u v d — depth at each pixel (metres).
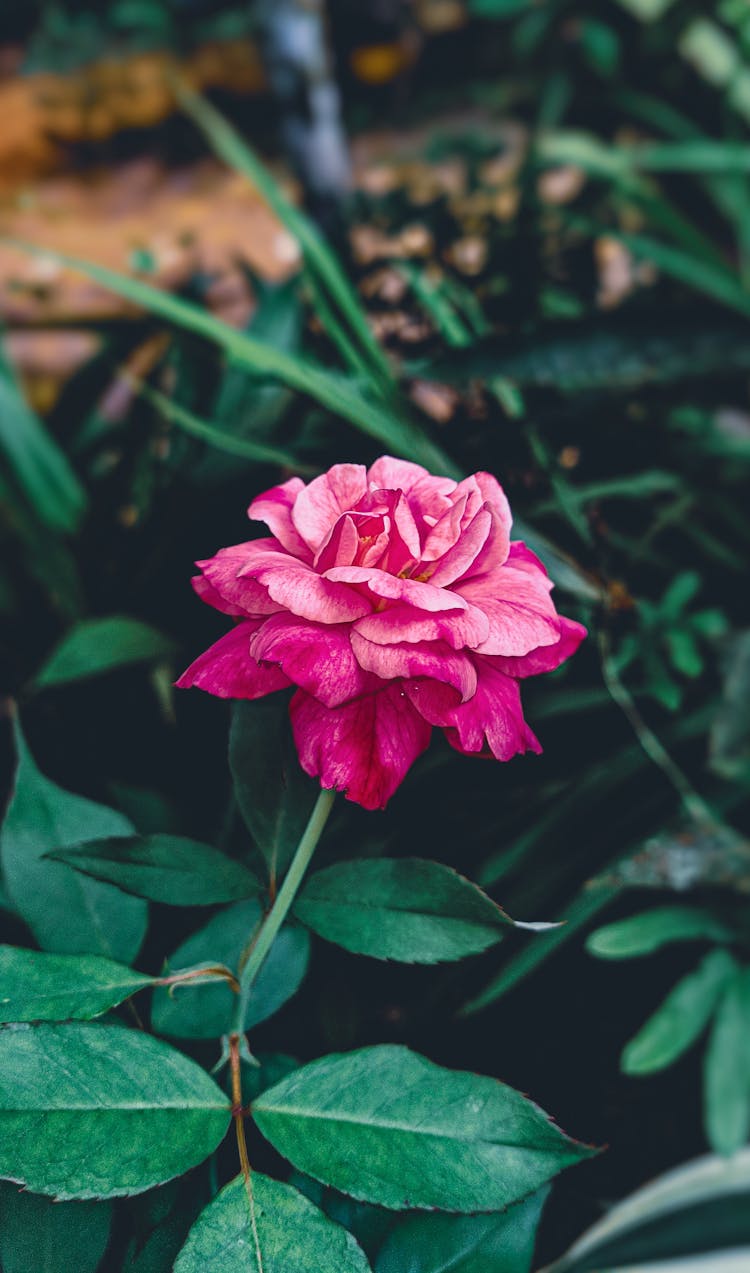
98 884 0.33
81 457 0.56
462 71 1.31
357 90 1.32
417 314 0.51
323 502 0.30
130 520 0.50
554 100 0.87
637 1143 0.40
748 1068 0.40
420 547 0.29
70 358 0.88
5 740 0.43
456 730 0.29
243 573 0.28
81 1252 0.30
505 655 0.28
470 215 0.61
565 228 0.60
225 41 1.43
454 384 0.44
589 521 0.44
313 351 0.51
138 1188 0.28
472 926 0.30
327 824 0.38
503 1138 0.28
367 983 0.39
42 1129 0.28
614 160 0.66
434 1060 0.38
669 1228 0.37
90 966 0.30
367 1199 0.28
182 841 0.31
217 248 1.02
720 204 0.71
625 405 0.53
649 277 0.67
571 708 0.40
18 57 1.58
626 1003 0.43
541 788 0.40
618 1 0.78
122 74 1.41
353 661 0.28
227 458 0.44
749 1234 0.36
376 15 1.33
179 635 0.43
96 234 1.15
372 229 0.61
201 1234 0.28
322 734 0.29
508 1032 0.41
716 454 0.54
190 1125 0.29
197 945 0.32
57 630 0.50
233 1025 0.30
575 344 0.44
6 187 1.32
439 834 0.39
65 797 0.33
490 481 0.30
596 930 0.44
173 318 0.42
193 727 0.42
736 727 0.42
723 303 0.55
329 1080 0.29
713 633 0.44
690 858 0.43
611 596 0.41
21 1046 0.28
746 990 0.42
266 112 1.38
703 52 0.74
